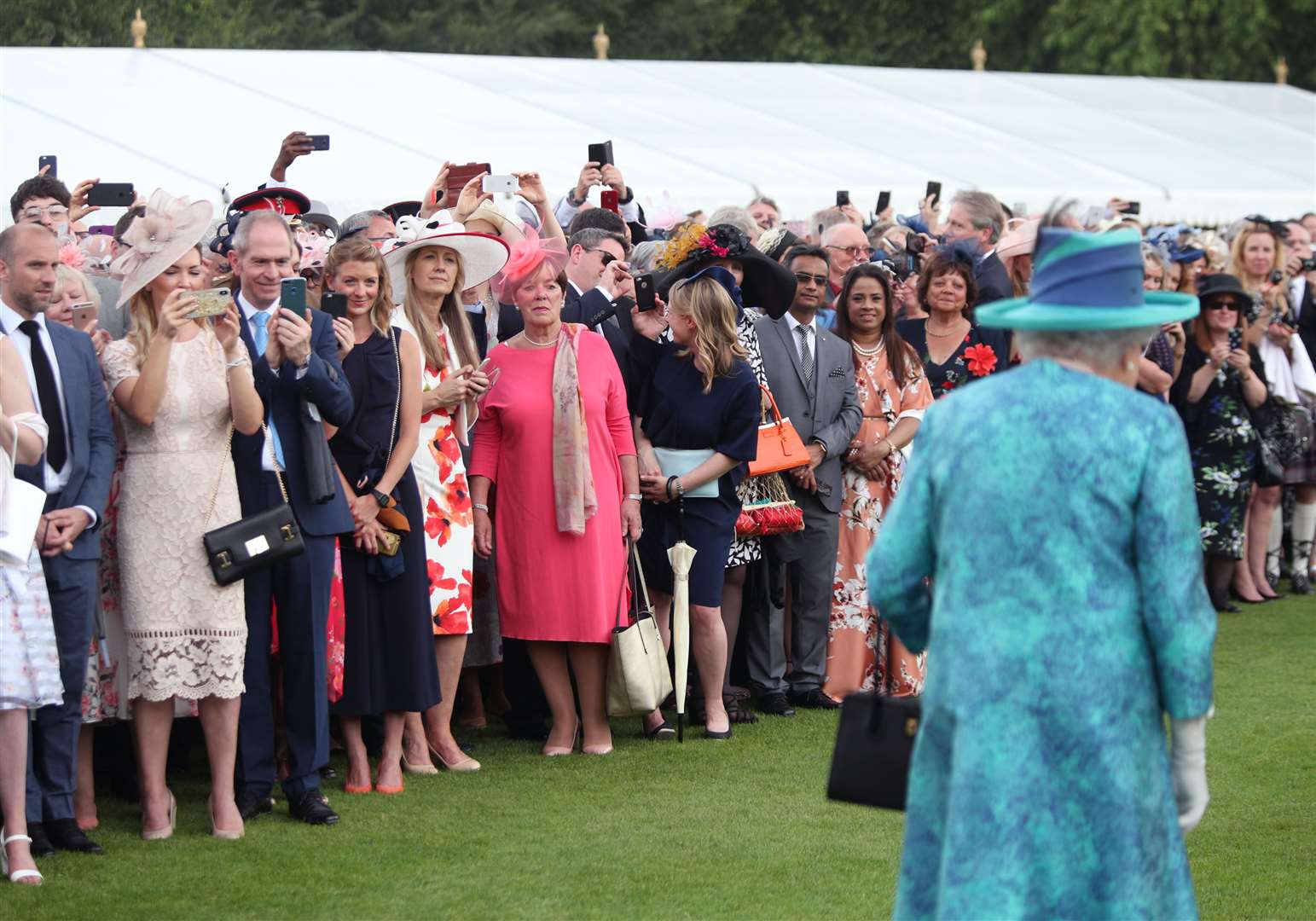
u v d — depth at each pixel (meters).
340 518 8.30
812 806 8.64
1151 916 4.62
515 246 9.70
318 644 8.27
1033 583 4.70
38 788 7.62
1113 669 4.66
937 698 4.80
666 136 21.83
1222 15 43.38
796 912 7.00
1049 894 4.61
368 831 8.15
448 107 21.09
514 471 9.66
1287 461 14.40
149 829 8.03
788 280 10.60
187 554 7.76
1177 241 14.88
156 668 7.73
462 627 9.38
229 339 7.82
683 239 10.46
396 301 9.56
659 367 10.10
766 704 10.86
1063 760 4.64
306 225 11.31
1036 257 5.07
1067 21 45.81
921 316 11.89
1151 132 26.45
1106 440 4.73
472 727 10.73
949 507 4.85
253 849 7.85
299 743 8.31
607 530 9.68
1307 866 7.73
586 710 9.89
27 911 6.93
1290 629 13.63
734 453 9.93
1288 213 23.67
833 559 10.94
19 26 32.03
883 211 17.80
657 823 8.31
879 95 26.20
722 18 48.81
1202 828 8.34
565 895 7.20
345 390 8.24
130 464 7.81
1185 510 4.72
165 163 17.16
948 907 4.63
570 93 23.66
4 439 7.13
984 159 23.38
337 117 19.72
